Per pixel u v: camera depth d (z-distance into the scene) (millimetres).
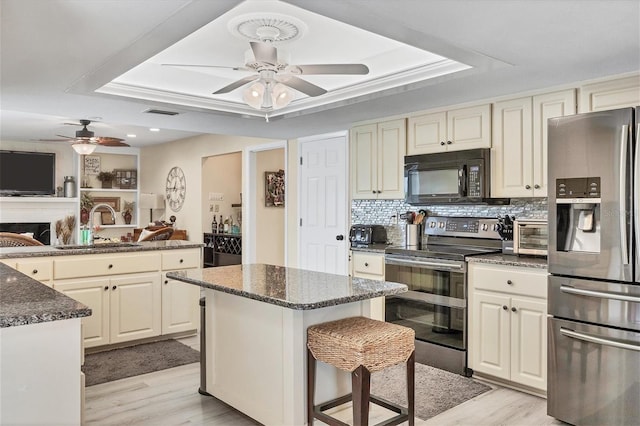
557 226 2846
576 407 2764
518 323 3289
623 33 2348
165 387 3383
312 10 2104
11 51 2596
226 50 3520
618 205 2566
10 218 8211
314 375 2492
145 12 2090
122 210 9461
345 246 5520
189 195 8094
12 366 1744
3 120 6164
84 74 3035
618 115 2566
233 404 2914
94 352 4164
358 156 4859
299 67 2816
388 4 2021
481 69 2969
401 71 3393
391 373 3697
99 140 5637
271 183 7301
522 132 3568
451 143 4020
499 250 3932
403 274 4047
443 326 3754
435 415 2951
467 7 2047
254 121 4824
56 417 1826
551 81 3248
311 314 2539
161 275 4484
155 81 3908
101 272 4117
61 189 8805
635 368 2523
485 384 3459
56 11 2072
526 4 2014
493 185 3754
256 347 2732
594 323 2678
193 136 7852
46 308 1794
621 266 2559
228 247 7465
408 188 4285
